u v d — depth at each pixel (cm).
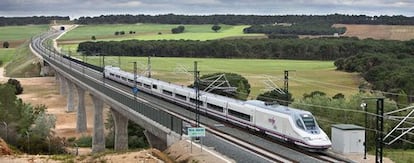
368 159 5100
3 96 8800
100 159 5928
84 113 11069
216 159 4900
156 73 16812
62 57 18588
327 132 7894
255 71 16838
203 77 13125
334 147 5422
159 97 9619
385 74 12888
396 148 8019
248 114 6356
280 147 5519
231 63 19888
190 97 8194
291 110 5678
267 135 6031
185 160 5172
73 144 9775
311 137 5238
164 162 5394
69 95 13325
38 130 8650
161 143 6656
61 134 10744
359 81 14275
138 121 7350
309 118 5475
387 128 7944
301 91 12788
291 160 4881
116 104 8219
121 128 8700
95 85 9462
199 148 5419
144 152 5856
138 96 9775
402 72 12394
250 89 12769
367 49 18950
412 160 6038
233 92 11519
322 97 9375
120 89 10762
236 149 5375
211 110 7375
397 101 10231
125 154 5975
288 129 5503
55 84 18288
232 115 6775
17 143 7619
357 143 5297
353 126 5400
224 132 6334
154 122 6606
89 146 9806
